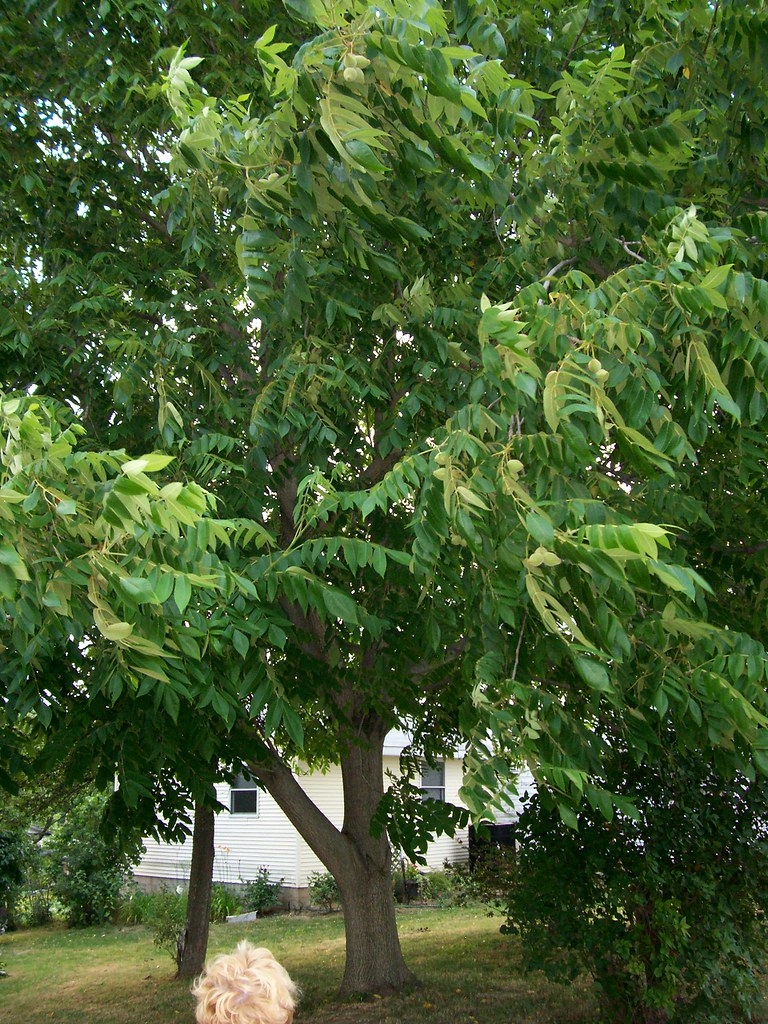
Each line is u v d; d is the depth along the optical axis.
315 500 5.48
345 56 3.08
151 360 5.77
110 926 19.36
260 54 3.27
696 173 4.71
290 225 3.72
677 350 3.62
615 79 4.66
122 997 11.24
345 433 5.80
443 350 4.93
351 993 8.74
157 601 2.51
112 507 2.41
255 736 6.18
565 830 6.84
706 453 4.88
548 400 2.90
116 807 6.20
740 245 4.05
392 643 5.55
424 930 14.63
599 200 4.69
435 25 3.07
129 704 5.11
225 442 5.25
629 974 6.68
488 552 3.12
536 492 3.19
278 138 3.51
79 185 6.63
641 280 3.50
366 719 8.87
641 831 6.57
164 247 7.14
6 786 5.19
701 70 4.73
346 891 8.92
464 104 3.18
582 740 3.27
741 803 6.73
